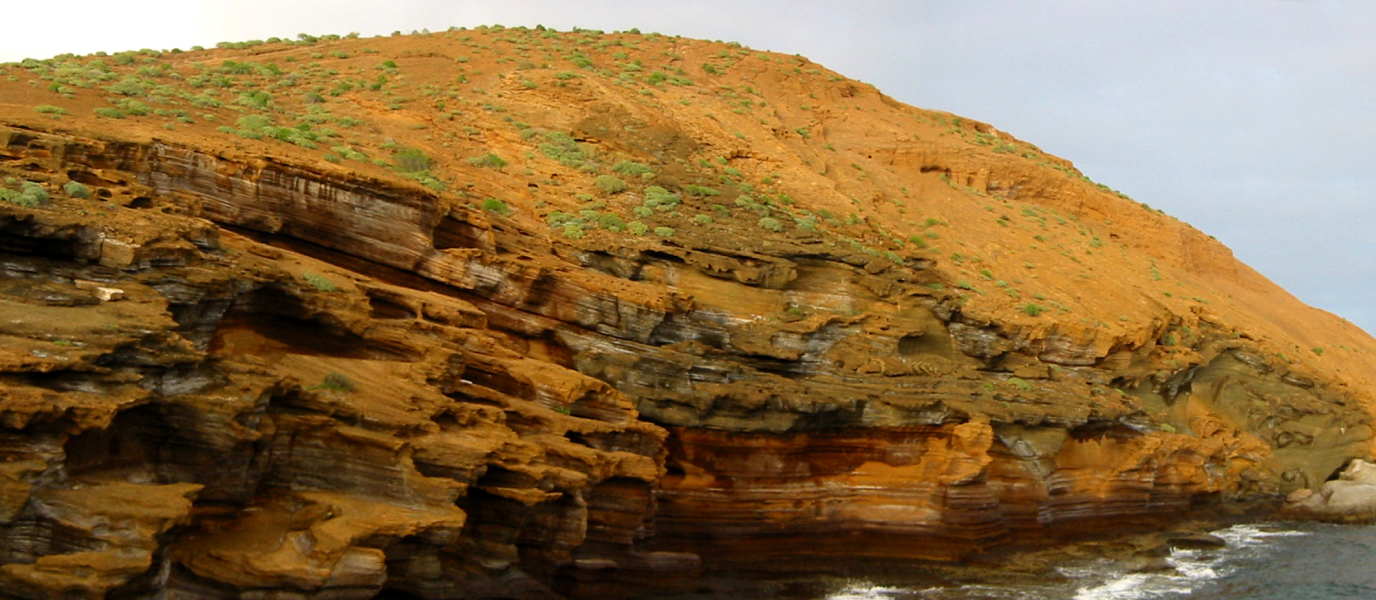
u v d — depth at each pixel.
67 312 17.75
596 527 24.67
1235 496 44.00
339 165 35.22
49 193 22.11
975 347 38.84
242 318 22.34
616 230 37.91
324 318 23.25
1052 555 32.41
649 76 63.47
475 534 21.80
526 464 21.88
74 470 16.02
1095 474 37.28
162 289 20.17
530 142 46.06
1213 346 49.78
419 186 30.59
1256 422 47.06
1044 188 68.38
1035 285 48.75
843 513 30.88
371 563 17.89
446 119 47.06
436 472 20.50
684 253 35.56
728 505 29.25
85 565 14.80
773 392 30.02
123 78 40.31
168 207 24.73
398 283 30.22
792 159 53.62
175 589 16.80
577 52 65.00
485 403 24.23
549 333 30.88
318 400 19.86
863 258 38.38
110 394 16.45
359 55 57.53
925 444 31.89
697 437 29.20
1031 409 34.59
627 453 25.25
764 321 34.81
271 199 28.67
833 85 74.12
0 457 14.92
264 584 17.06
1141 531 37.62
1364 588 30.83
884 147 64.94
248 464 18.41
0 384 15.07
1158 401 45.28
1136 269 58.94
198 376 18.17
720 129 54.53
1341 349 62.78
